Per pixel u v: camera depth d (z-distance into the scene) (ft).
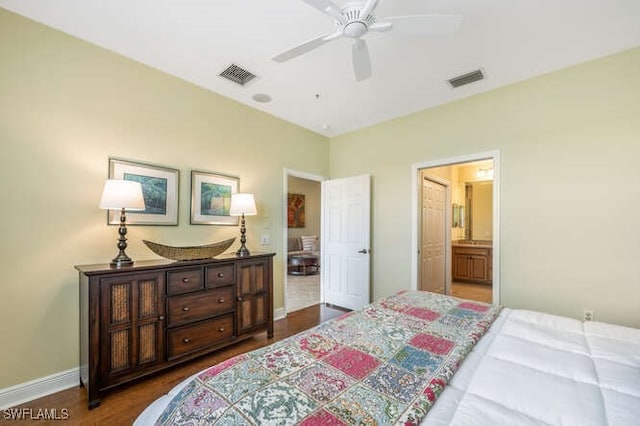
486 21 6.51
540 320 5.48
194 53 7.84
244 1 5.97
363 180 12.96
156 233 8.46
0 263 6.11
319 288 17.42
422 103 10.93
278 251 12.15
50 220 6.72
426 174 12.92
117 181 6.74
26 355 6.39
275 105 11.12
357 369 3.65
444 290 15.07
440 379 3.43
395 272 12.25
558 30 6.83
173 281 7.35
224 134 10.30
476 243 19.38
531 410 2.90
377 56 7.88
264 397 3.05
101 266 6.88
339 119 12.57
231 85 9.57
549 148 8.71
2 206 6.14
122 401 6.31
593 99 8.05
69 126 7.00
